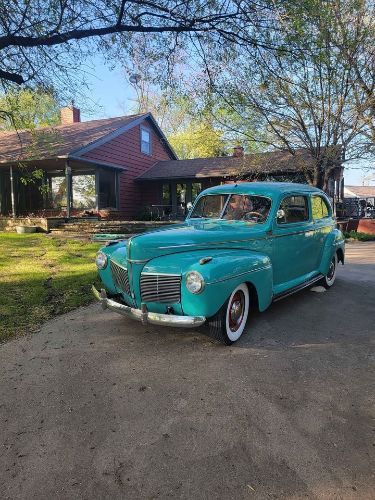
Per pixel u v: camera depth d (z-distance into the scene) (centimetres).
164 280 406
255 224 514
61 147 1656
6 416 296
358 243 1485
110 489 222
